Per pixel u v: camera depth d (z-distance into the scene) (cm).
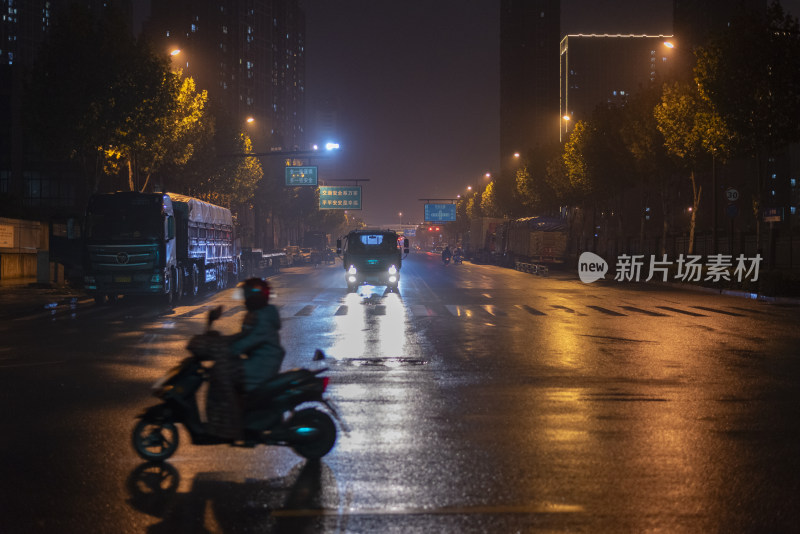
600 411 909
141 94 3388
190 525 523
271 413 670
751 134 3450
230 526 520
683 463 676
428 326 1930
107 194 2541
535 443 751
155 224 2541
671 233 5803
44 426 829
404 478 631
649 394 1022
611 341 1633
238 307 2505
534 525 519
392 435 785
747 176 9862
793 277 3000
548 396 1006
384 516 539
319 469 660
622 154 5469
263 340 675
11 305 2411
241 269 4300
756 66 3334
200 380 683
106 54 3334
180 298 2770
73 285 3206
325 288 3681
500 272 5916
